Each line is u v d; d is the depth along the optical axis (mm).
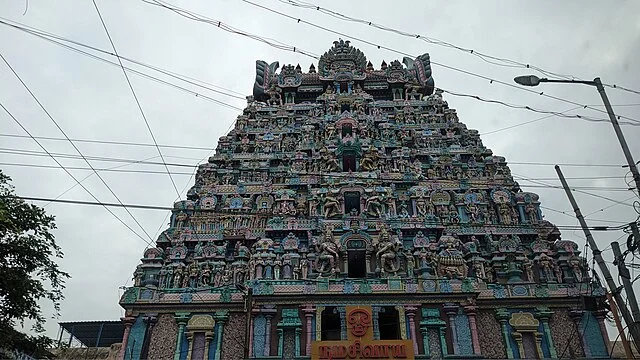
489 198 38906
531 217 36938
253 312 29688
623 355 29469
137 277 33094
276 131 46688
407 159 41938
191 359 29031
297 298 29719
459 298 29562
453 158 42812
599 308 29797
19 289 22641
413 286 30016
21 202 23953
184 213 37750
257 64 55031
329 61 55625
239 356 29047
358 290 29797
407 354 26609
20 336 23359
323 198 37500
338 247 33344
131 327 30125
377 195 37531
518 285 30859
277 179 41625
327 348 26859
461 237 35781
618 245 18641
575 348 28891
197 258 33938
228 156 43594
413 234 35250
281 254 33719
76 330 41312
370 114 48094
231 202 38562
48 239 24781
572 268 32312
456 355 27875
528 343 29281
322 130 45812
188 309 30547
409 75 53062
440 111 48969
